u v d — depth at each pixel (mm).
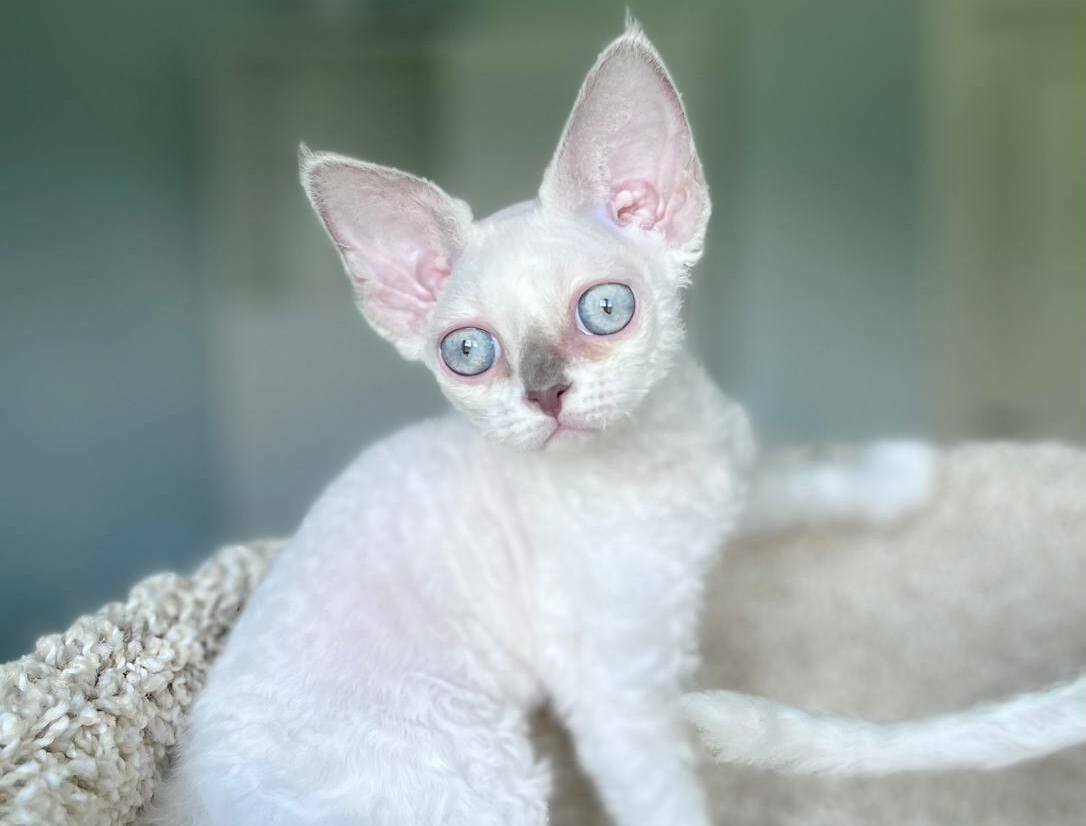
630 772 237
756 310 605
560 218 215
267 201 530
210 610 262
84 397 500
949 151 599
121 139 490
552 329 198
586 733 243
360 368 545
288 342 541
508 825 213
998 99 601
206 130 514
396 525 240
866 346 609
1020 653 292
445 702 221
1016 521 353
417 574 237
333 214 218
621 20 543
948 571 335
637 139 218
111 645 237
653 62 208
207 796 206
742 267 601
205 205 520
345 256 221
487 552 242
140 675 232
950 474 375
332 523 241
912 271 605
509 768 221
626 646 238
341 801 200
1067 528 348
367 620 227
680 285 219
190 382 525
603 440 234
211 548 523
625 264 205
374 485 247
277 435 541
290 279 538
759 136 587
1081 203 614
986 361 625
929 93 587
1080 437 588
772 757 216
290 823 196
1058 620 306
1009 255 619
